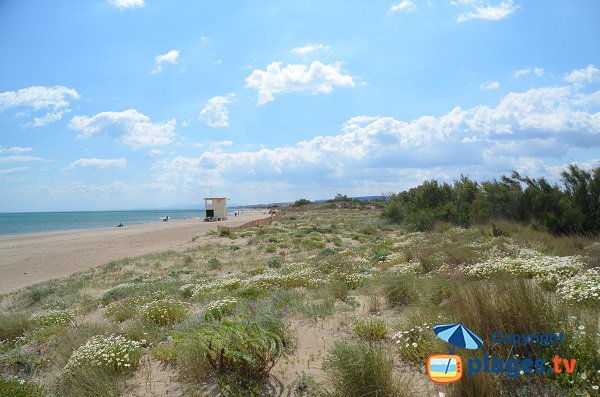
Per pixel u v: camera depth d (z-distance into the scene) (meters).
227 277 13.30
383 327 5.44
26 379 5.70
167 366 5.32
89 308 10.91
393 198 36.56
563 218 15.58
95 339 5.89
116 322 8.32
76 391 4.63
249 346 4.53
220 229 34.41
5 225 78.00
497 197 20.62
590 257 8.98
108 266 20.75
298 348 5.29
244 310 7.18
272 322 5.49
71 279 17.67
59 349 6.58
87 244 34.69
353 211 64.19
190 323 6.88
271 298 8.41
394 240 19.22
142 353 5.96
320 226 33.88
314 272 11.14
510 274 7.28
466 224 22.30
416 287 7.23
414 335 4.93
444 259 10.17
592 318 4.37
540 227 16.45
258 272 13.92
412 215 26.52
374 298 7.22
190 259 20.50
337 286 8.44
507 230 16.44
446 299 6.26
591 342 3.61
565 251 11.19
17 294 15.56
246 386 4.22
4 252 30.86
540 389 3.23
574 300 5.20
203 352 4.74
